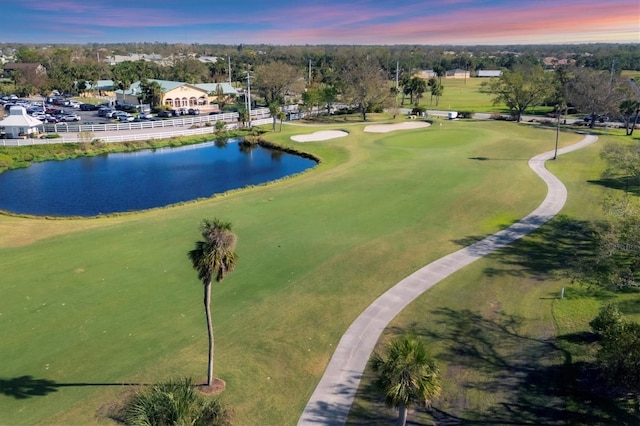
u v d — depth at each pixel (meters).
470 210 44.50
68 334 25.02
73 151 75.25
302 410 19.80
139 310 27.41
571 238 37.84
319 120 104.56
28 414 19.36
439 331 25.34
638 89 109.94
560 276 31.31
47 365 22.55
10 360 22.84
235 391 20.78
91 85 142.88
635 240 28.25
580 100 92.44
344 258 34.31
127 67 158.25
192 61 189.50
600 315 23.45
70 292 29.28
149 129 90.06
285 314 27.09
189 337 24.91
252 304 28.16
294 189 52.38
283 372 22.20
